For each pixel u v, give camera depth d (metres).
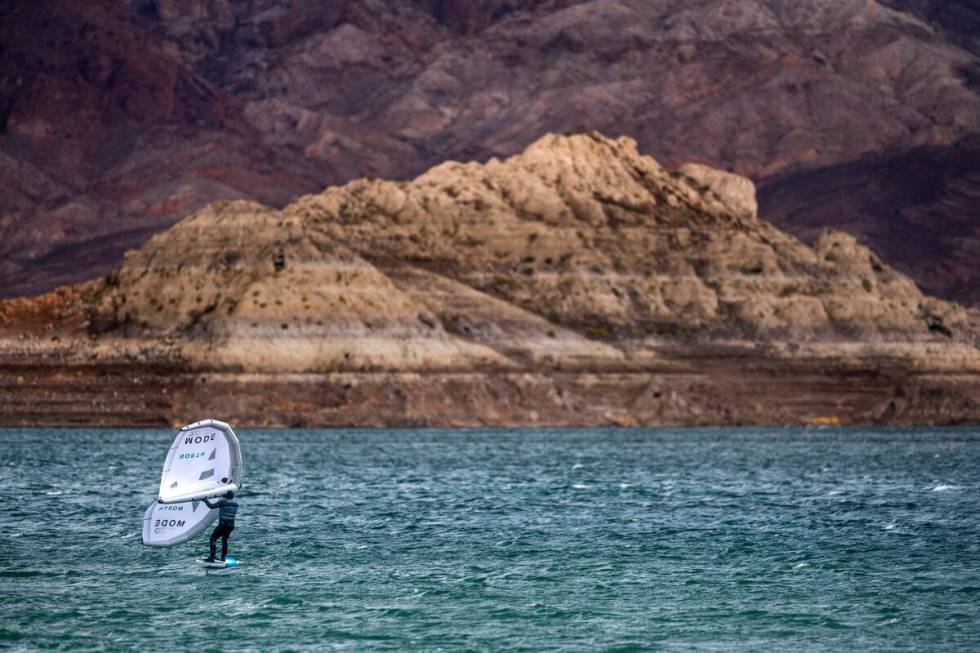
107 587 186.00
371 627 166.25
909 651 157.75
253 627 165.62
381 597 182.00
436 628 166.25
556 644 159.75
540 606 177.75
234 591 184.38
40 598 179.12
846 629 167.00
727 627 167.75
